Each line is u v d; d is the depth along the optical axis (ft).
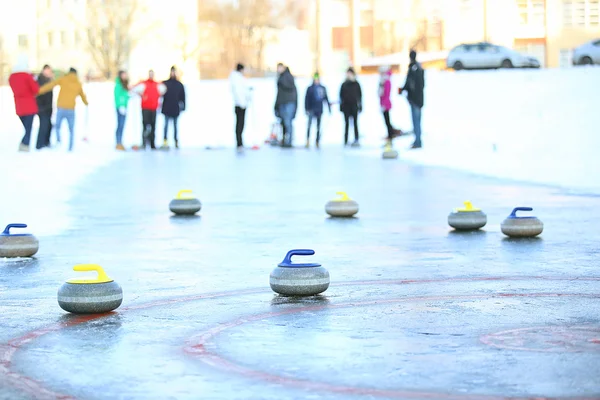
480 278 30.37
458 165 85.81
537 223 41.37
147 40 272.72
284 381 17.65
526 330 22.09
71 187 66.90
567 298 26.48
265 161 92.58
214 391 17.03
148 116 112.78
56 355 20.18
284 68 114.42
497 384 17.16
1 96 168.86
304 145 121.70
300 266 27.61
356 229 45.16
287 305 25.96
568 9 286.25
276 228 45.91
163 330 22.75
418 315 24.14
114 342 21.44
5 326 23.48
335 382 17.49
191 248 38.96
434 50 294.66
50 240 41.70
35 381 17.97
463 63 200.64
